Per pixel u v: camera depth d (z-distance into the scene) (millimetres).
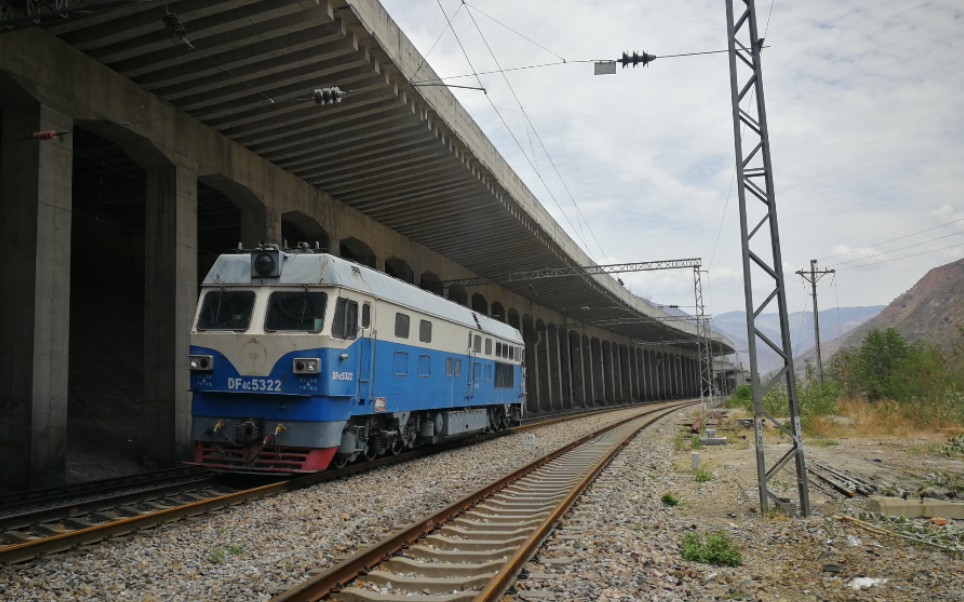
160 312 20891
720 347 110938
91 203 32531
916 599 6836
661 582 7344
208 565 8055
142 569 7863
